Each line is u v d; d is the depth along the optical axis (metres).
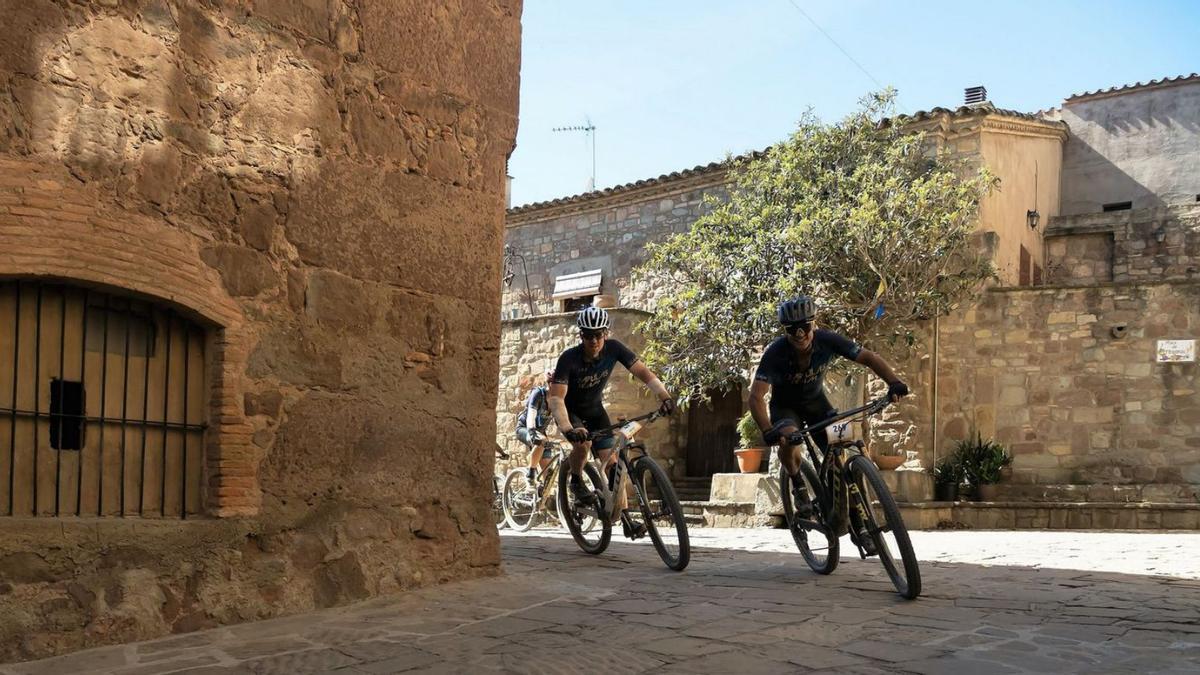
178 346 5.19
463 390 6.45
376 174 6.03
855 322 14.66
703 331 15.42
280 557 5.38
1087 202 21.39
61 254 4.57
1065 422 16.22
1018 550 9.28
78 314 4.81
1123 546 9.99
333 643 4.58
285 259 5.54
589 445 7.74
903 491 15.31
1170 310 15.82
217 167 5.25
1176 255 19.31
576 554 8.11
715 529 14.30
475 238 6.60
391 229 6.09
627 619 4.97
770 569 6.95
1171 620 4.77
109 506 4.87
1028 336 16.48
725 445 19.45
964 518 15.50
